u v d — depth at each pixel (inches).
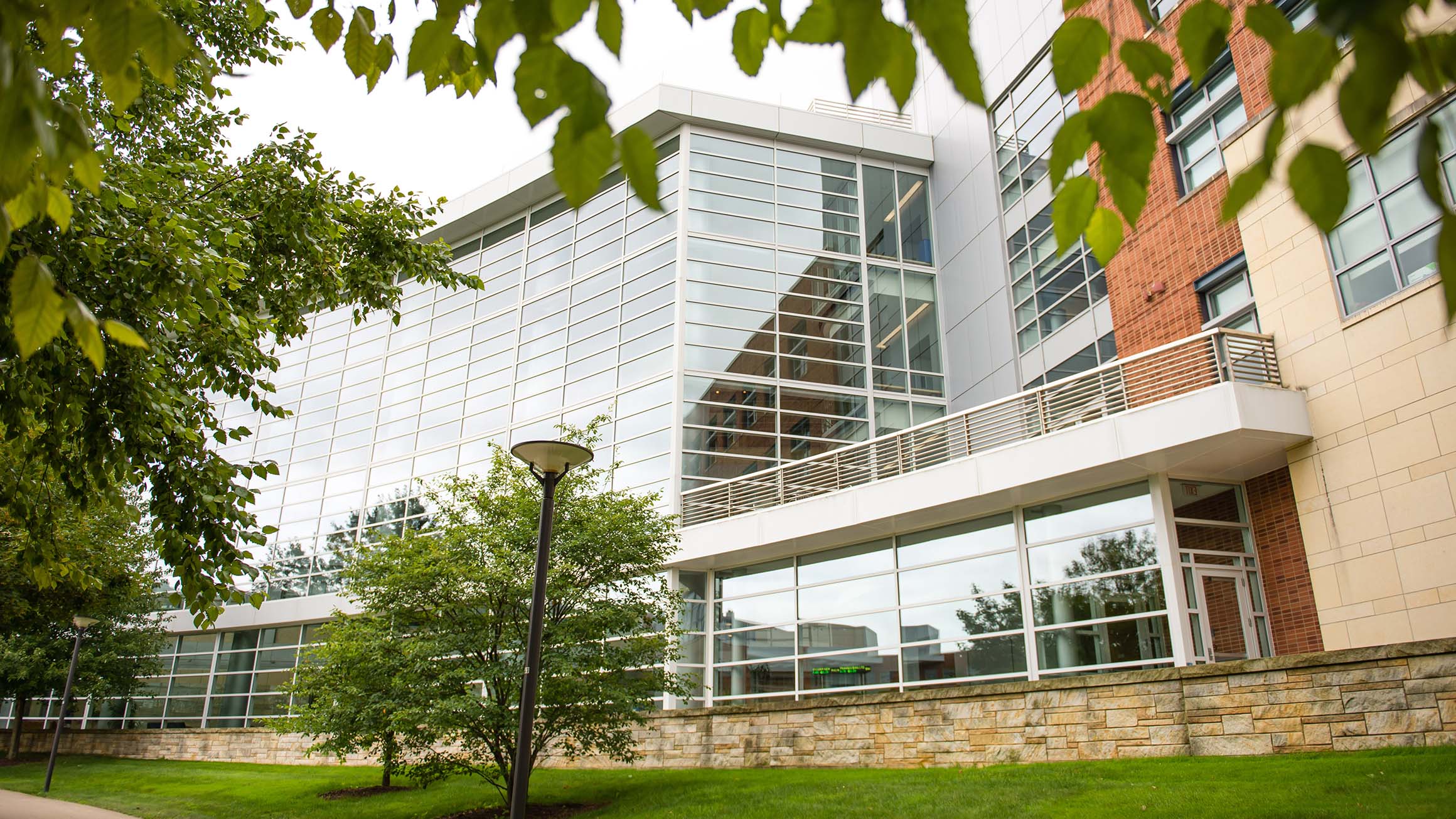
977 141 992.9
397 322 495.5
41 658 983.0
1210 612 535.2
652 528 546.0
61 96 259.4
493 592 495.5
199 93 425.4
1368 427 468.8
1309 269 511.8
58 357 257.8
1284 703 383.2
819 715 557.0
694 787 489.7
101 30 73.0
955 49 55.9
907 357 975.6
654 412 893.2
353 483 1194.0
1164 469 542.6
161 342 294.0
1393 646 354.6
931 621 654.5
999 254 920.3
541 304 1087.0
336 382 1294.3
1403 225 461.4
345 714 562.9
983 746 480.7
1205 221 605.3
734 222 980.6
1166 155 653.9
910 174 1076.5
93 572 708.7
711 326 920.9
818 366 936.3
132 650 1040.2
